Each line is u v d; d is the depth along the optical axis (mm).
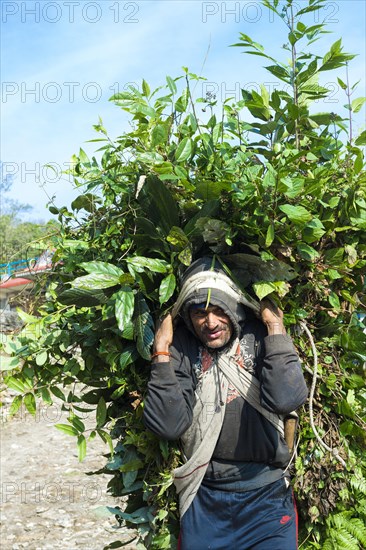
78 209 3195
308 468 2729
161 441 2678
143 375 2850
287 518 2646
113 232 2955
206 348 2713
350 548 2674
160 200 2750
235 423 2641
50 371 3002
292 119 3213
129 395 2873
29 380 2979
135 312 2711
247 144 3250
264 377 2559
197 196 2727
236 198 2656
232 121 3211
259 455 2658
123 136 2977
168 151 2932
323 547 2738
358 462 2762
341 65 3289
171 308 2711
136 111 2938
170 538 2764
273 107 3229
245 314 2711
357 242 2914
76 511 5953
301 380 2570
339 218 2906
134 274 2660
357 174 2854
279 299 2689
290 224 2727
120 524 3010
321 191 2809
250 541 2613
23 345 2969
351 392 2783
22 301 3314
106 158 3104
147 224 2777
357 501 2797
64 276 3150
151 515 2779
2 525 5676
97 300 2744
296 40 3301
